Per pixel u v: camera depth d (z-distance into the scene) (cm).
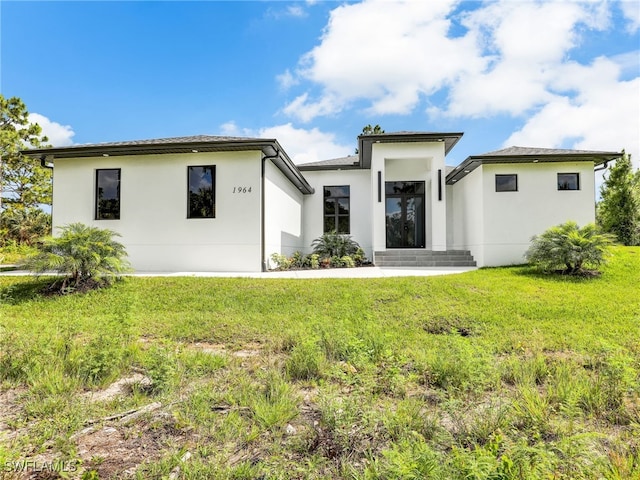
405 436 215
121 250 818
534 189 1102
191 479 180
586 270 898
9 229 1956
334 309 603
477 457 173
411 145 1203
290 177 1305
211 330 491
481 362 315
